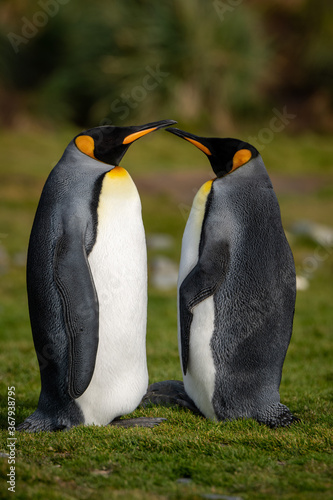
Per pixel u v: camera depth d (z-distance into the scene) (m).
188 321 18.12
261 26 122.56
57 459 15.56
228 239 18.17
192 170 85.06
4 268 50.47
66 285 16.88
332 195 75.00
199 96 109.69
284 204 70.94
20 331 36.03
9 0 118.88
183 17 105.50
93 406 18.08
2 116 111.12
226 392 18.56
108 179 17.81
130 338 18.16
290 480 14.25
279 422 18.36
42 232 17.52
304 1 140.88
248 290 18.27
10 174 78.00
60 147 96.50
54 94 111.88
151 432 17.53
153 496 13.18
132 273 17.92
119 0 108.69
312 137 115.00
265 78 116.81
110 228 17.59
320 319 38.62
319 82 129.62
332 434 17.38
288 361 29.78
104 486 13.88
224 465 15.23
